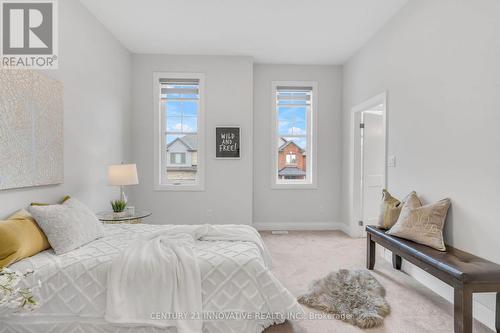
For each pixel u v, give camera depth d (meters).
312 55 4.36
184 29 3.52
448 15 2.31
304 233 4.51
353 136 4.31
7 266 1.64
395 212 2.77
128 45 3.98
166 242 2.06
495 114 1.90
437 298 2.36
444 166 2.37
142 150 4.32
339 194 4.82
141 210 4.33
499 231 1.88
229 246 2.10
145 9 3.06
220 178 4.35
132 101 4.29
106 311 1.67
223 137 4.32
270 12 3.12
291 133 4.88
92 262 1.77
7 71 1.96
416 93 2.74
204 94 4.32
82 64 2.95
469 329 1.69
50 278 1.70
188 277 1.74
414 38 2.77
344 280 2.55
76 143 2.84
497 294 1.83
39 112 2.27
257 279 1.84
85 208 2.34
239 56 4.35
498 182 1.88
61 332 1.68
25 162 2.12
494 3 1.90
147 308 1.70
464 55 2.15
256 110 4.72
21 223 1.83
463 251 2.14
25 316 1.68
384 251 3.31
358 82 4.13
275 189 4.77
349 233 4.40
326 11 3.09
